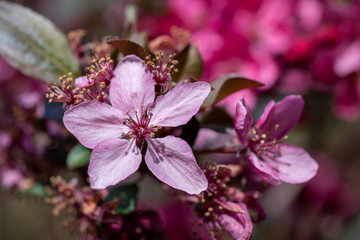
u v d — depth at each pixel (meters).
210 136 0.24
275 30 0.31
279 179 0.23
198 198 0.23
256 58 0.31
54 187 0.26
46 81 0.25
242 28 0.31
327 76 0.31
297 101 0.23
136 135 0.22
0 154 0.27
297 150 0.23
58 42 0.25
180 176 0.21
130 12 0.26
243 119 0.22
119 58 0.23
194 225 0.24
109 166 0.21
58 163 0.27
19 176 0.27
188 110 0.22
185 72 0.23
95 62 0.23
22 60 0.25
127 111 0.22
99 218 0.22
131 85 0.22
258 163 0.23
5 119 0.27
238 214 0.22
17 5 0.25
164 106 0.22
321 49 0.31
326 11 0.31
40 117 0.27
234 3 0.32
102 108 0.22
